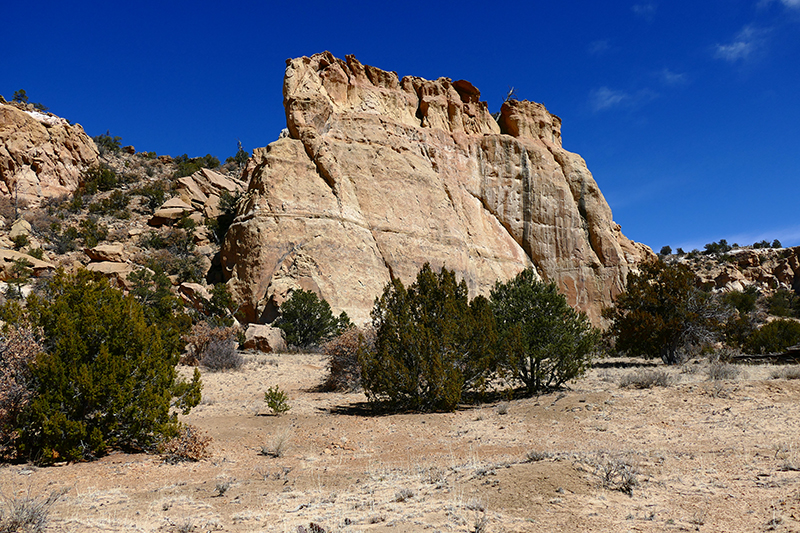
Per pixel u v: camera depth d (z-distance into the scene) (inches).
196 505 245.6
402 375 547.2
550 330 632.4
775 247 3951.8
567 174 2294.5
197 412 539.5
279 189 1657.2
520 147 2237.9
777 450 291.0
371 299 1614.2
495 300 706.8
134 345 392.2
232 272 1599.4
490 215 2122.3
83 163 2608.3
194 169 3085.6
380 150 1900.8
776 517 183.6
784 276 3282.5
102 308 385.4
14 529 194.1
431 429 466.0
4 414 341.1
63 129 2556.6
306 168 1728.6
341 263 1616.6
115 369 367.6
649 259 2544.3
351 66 2073.1
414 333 564.1
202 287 1482.5
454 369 559.5
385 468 315.9
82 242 1979.6
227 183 2603.3
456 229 1939.0
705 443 344.2
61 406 356.8
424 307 589.9
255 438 431.5
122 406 368.5
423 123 2150.6
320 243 1608.0
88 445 356.2
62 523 207.8
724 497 214.1
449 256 1866.4
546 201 2193.7
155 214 2235.5
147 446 381.7
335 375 723.4
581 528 182.2
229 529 203.5
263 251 1552.7
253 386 728.3
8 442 349.4
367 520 201.5
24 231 1899.6
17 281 1344.7
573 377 655.8
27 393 350.0
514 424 465.7
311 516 213.9
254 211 1619.1
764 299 2792.8
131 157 3371.1
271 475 311.7
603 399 526.0
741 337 1146.7
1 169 2250.2
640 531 178.7
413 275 1758.1
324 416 528.1
